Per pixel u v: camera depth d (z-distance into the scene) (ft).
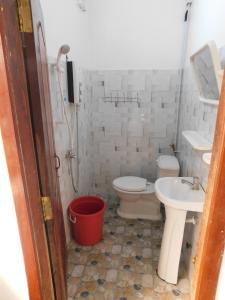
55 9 5.04
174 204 4.56
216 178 2.16
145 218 7.94
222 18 4.28
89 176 8.86
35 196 2.40
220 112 2.14
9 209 2.49
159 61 7.83
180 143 7.89
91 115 8.63
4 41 1.82
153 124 8.48
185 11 7.28
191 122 6.50
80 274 5.51
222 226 2.26
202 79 4.76
